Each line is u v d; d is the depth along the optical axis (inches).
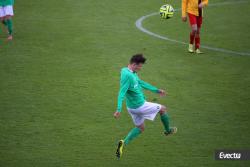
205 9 2992.1
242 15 2854.3
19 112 1517.0
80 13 2805.1
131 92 1230.9
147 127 1439.5
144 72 1891.0
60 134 1376.7
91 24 2581.2
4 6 2239.2
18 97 1633.9
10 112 1515.7
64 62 1991.9
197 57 2090.3
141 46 2229.3
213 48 2225.6
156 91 1283.2
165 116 1280.8
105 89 1723.7
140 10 2920.8
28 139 1343.5
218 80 1818.4
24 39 2295.8
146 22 2657.5
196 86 1756.9
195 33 2119.8
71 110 1542.8
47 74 1855.3
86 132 1395.2
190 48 2151.8
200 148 1305.4
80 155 1262.3
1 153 1259.8
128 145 1325.0
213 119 1487.5
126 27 2546.8
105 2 3097.9
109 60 2026.3
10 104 1576.0
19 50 2137.1
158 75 1862.7
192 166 1208.8
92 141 1342.3
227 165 1214.3
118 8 2950.3
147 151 1290.6
